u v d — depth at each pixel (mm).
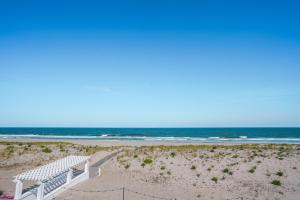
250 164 23484
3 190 18547
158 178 21344
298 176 20031
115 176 22203
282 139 73562
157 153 30703
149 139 73125
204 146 39344
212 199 16766
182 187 19109
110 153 33438
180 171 22797
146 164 25500
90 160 29469
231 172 21625
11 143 43969
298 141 63531
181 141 61375
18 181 15242
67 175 19188
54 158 30812
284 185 18609
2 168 25922
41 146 38844
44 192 16703
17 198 14906
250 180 19859
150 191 18281
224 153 29297
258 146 39375
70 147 39406
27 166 26875
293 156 26062
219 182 19828
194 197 17094
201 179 20641
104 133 124000
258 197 16891
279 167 22219
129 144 47719
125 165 25688
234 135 104750
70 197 16906
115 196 17172
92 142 53250
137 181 20703
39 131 145875
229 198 16891
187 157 27547
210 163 24625
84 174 21219
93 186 19375
